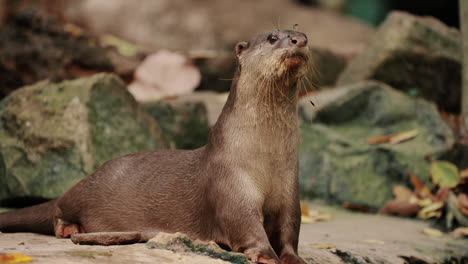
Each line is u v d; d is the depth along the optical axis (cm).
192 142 1296
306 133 1325
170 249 601
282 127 670
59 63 1518
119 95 1114
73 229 761
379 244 869
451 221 1048
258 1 2294
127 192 739
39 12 1589
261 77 666
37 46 1515
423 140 1284
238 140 664
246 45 707
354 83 1505
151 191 725
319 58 1736
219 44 2019
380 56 1497
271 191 669
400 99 1375
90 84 1092
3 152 1064
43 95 1101
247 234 638
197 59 1664
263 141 663
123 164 767
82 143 1034
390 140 1292
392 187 1224
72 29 1638
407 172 1226
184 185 706
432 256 857
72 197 772
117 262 536
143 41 1920
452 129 1352
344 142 1295
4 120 1101
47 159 1035
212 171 672
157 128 1147
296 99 686
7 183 1045
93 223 751
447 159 1229
